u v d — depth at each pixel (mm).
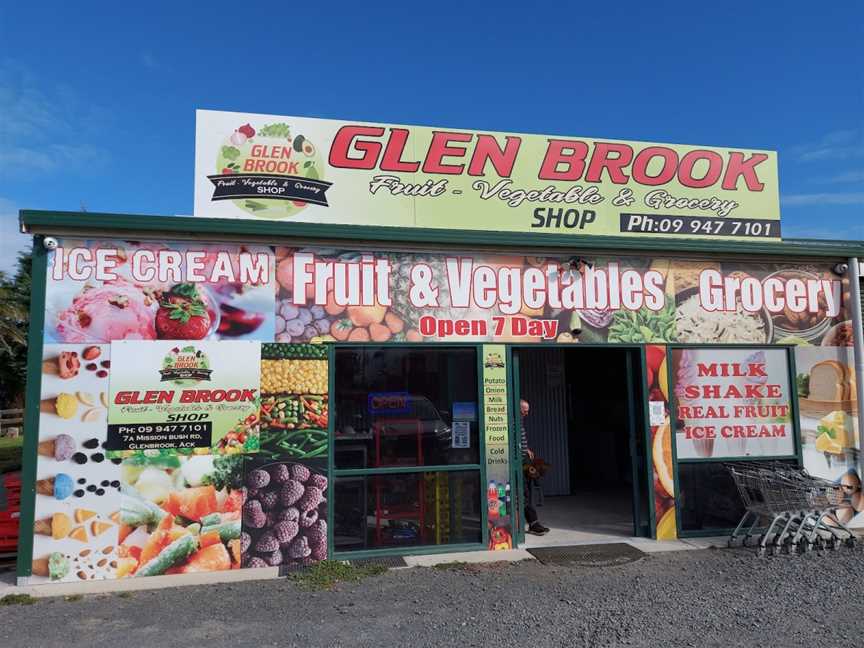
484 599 5812
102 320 6723
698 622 5195
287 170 8211
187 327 6906
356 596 5934
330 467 7098
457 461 7500
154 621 5375
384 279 7469
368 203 8359
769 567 6715
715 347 8320
